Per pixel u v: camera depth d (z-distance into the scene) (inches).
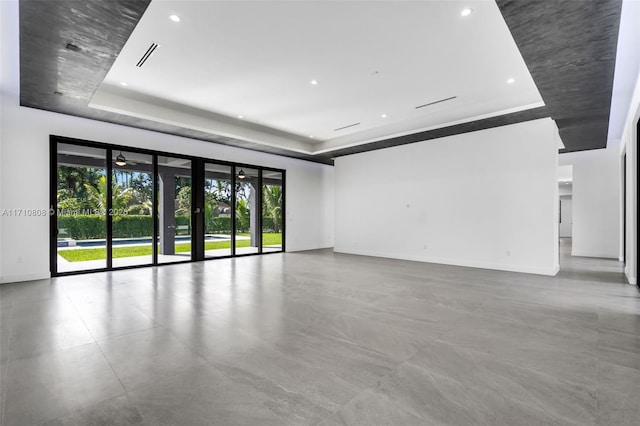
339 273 259.3
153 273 257.9
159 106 261.3
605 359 104.9
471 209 293.1
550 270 250.7
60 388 86.7
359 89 228.2
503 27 151.9
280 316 148.6
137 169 286.5
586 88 187.2
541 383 89.7
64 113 238.2
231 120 302.2
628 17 135.7
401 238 346.6
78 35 138.0
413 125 299.3
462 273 259.0
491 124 267.3
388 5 135.6
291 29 153.5
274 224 405.1
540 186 255.3
